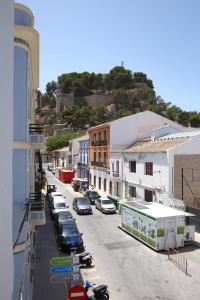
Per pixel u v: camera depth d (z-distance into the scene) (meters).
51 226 25.98
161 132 35.34
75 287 11.10
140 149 31.73
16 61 9.74
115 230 24.34
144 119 40.62
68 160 66.88
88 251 19.28
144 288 14.09
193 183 26.66
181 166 26.42
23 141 9.95
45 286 14.21
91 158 49.03
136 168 32.31
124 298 13.11
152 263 17.16
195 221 23.06
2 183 3.04
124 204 23.98
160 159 27.48
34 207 12.08
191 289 13.95
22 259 9.02
